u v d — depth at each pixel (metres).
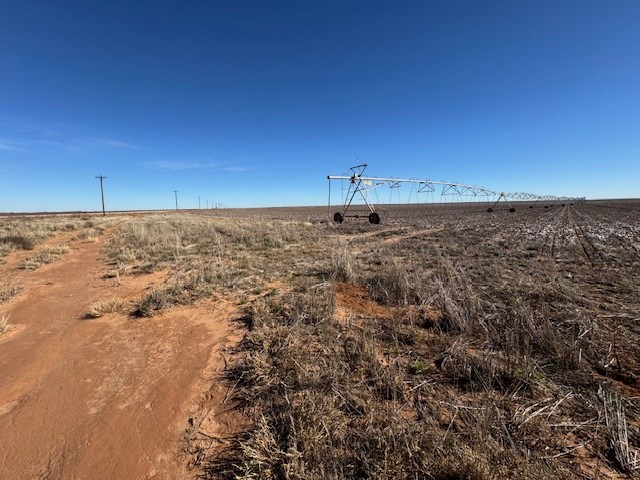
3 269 10.68
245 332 5.17
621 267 9.38
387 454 2.44
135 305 6.70
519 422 2.87
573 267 9.42
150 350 4.70
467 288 6.05
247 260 10.84
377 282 7.47
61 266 11.22
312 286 7.29
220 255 12.02
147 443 2.89
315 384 3.47
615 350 4.16
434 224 29.94
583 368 3.75
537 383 3.46
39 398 3.60
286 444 2.65
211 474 2.54
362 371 3.75
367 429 2.78
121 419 3.22
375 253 12.61
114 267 10.83
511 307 5.61
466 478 2.24
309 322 5.23
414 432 2.73
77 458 2.73
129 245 15.09
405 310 5.80
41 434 3.03
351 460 2.52
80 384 3.87
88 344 4.95
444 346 4.35
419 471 2.36
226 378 3.88
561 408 3.11
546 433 2.78
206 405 3.40
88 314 6.22
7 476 2.57
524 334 4.45
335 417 2.97
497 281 7.74
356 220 37.47
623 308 5.70
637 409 3.07
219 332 5.24
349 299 6.60
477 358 3.84
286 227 24.08
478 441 2.56
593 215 41.94
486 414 2.89
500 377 3.58
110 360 4.43
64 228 25.56
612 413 2.90
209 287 7.61
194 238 17.58
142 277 9.24
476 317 5.14
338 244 15.27
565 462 2.49
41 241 17.44
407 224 30.50
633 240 15.74
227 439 2.90
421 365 3.85
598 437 2.74
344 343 4.51
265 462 2.47
